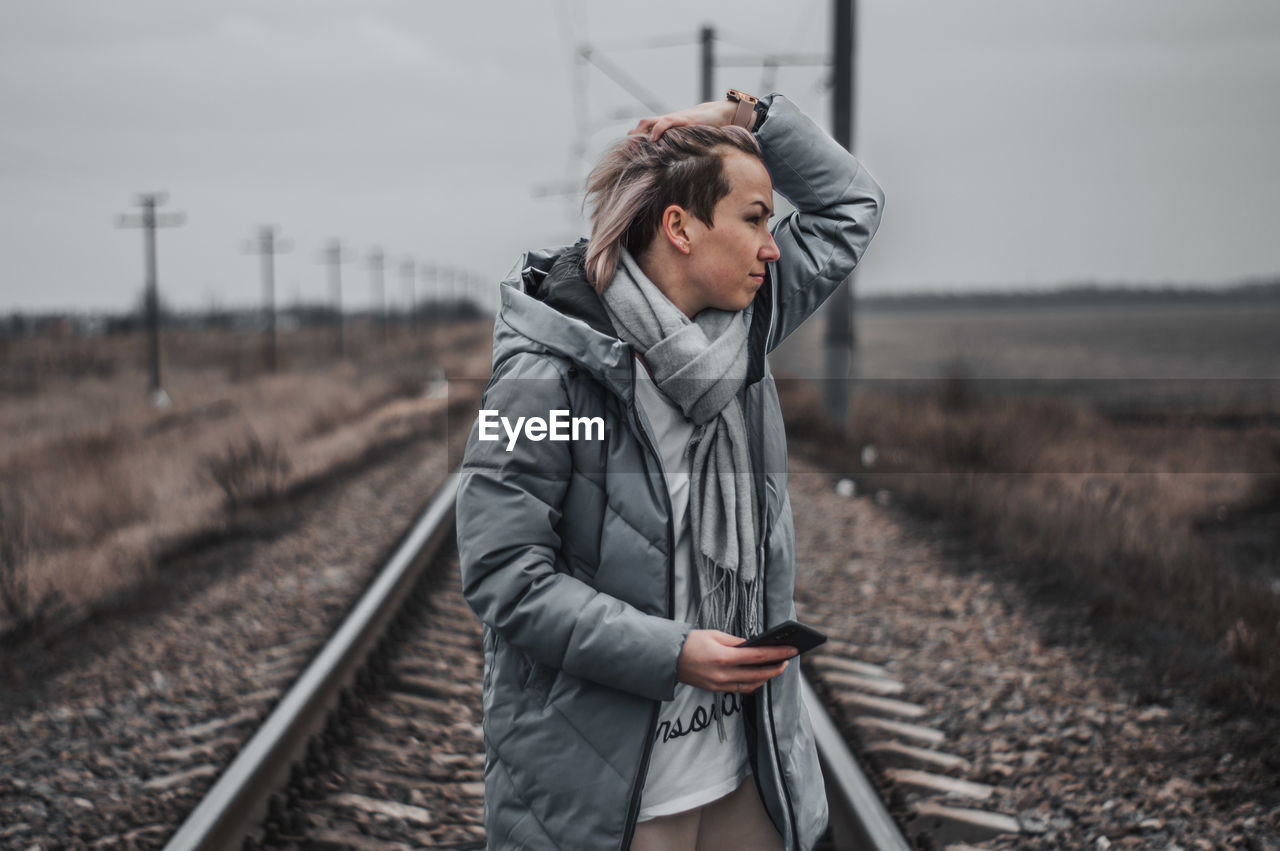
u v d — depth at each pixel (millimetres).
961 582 6551
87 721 4492
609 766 1659
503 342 1732
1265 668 4566
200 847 2963
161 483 10828
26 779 3859
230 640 5680
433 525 8109
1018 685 4699
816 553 7594
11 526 7668
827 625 5809
